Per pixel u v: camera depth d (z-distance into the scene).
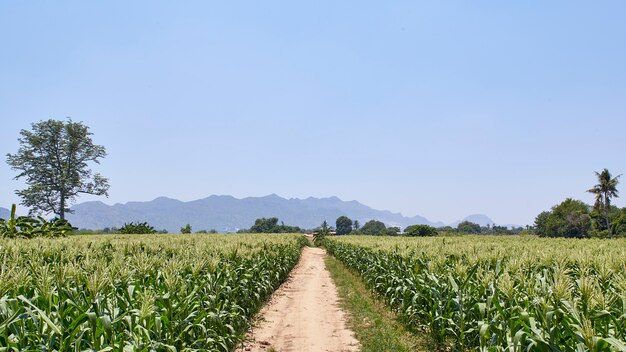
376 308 16.53
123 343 5.99
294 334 12.62
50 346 5.33
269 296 19.36
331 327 13.49
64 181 79.56
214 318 8.85
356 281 24.89
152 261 10.32
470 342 9.22
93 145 86.00
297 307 16.88
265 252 20.64
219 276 11.60
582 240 34.16
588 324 5.04
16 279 6.03
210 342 9.16
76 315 5.88
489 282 8.84
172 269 8.84
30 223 28.58
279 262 22.86
